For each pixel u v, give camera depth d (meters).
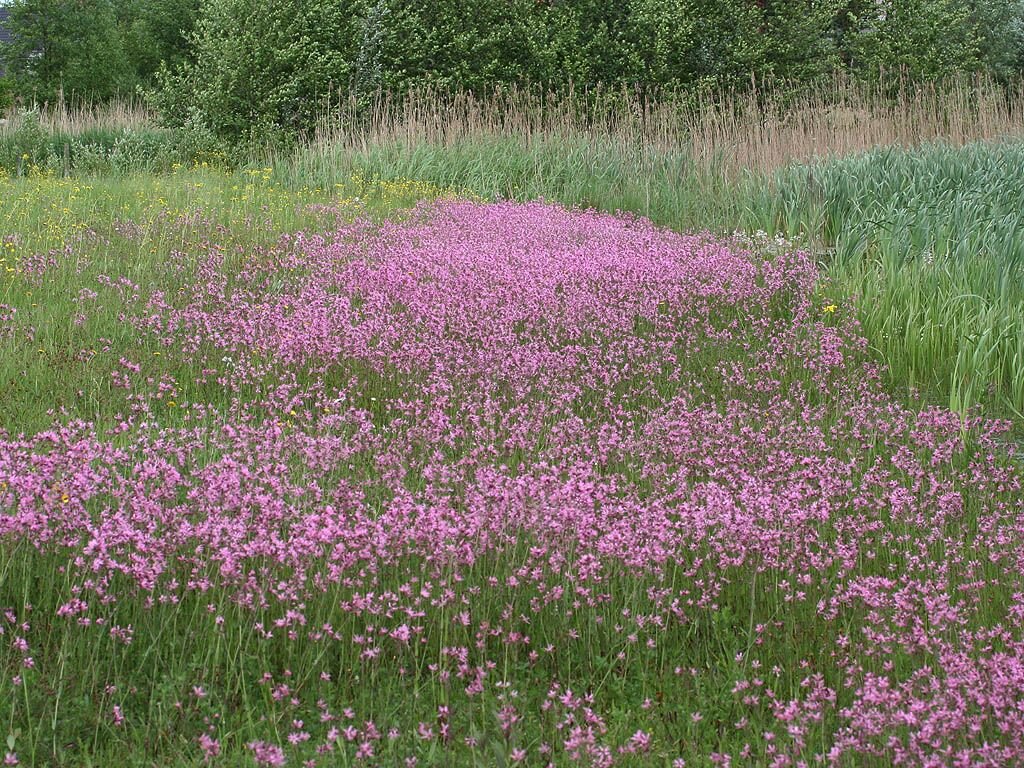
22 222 11.88
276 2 22.78
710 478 5.93
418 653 4.30
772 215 13.77
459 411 6.76
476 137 19.02
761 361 8.86
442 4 25.53
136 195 14.64
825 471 5.87
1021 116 19.45
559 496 4.72
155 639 4.05
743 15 26.83
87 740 3.63
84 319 8.25
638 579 4.59
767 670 4.36
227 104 21.73
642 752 3.65
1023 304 9.16
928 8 29.20
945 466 6.52
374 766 3.58
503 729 3.60
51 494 4.36
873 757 3.62
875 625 4.48
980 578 4.99
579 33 26.39
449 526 4.55
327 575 4.29
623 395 7.55
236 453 5.45
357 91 22.59
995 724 3.75
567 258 10.94
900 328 9.36
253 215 13.50
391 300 9.33
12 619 3.95
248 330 8.01
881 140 17.42
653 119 19.27
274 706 3.84
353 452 5.83
